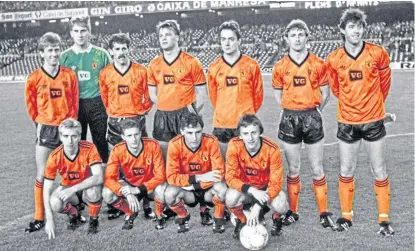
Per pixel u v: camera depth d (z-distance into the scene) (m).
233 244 3.38
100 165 3.79
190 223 3.85
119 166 3.92
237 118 3.85
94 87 4.25
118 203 3.74
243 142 3.55
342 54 3.51
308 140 3.67
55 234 3.65
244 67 3.82
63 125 3.64
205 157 3.76
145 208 4.00
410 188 4.23
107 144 4.38
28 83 3.87
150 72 4.08
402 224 3.58
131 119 3.73
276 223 3.52
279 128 3.75
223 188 3.58
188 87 4.03
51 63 3.85
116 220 3.96
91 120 4.31
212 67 3.91
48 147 3.93
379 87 3.50
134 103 4.10
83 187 3.63
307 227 3.66
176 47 4.00
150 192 3.73
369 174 4.68
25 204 4.20
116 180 3.78
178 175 3.64
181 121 3.67
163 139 4.10
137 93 4.09
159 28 3.95
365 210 3.90
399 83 9.32
